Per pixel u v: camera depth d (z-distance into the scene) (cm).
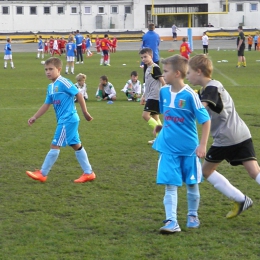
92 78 2584
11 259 497
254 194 704
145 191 722
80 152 771
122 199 686
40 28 7444
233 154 586
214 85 559
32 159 924
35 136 1137
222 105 560
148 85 1018
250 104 1631
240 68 3039
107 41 3419
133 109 1564
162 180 556
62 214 630
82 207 654
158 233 562
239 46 3114
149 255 504
